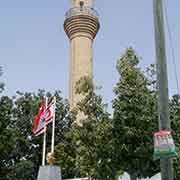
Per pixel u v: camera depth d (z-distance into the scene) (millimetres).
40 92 52281
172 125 25422
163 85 9195
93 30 63000
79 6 63438
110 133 24516
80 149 26016
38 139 49531
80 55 60938
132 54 25203
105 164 24844
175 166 23812
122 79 24625
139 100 24094
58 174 16016
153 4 9820
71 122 50625
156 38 9547
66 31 64562
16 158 47531
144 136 23625
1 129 39156
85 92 27391
